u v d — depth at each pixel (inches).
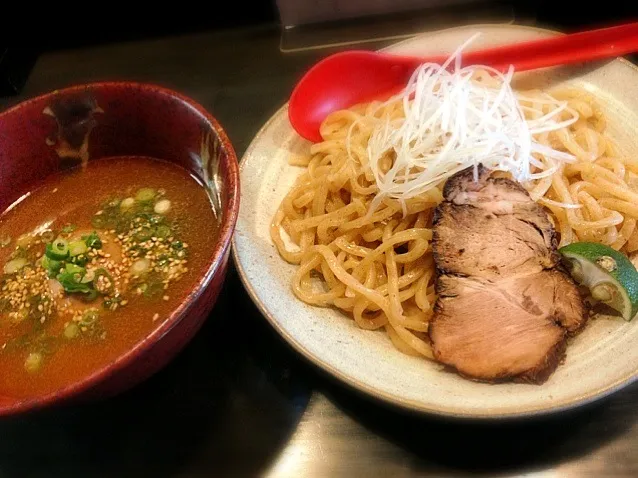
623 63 10.7
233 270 9.8
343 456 7.9
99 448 8.2
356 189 10.1
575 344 8.1
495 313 8.4
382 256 9.8
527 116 10.7
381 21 13.9
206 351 9.0
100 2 15.0
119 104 9.4
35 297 8.5
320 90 11.3
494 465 7.6
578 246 8.6
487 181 9.4
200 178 9.5
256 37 14.4
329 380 8.6
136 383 7.5
